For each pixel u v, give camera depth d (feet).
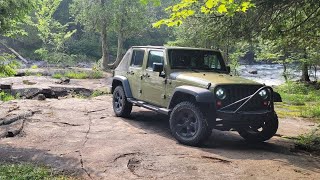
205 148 22.44
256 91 22.18
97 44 188.03
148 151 21.12
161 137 24.82
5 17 31.04
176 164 18.93
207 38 32.17
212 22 30.14
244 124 22.41
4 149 20.81
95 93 50.29
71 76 78.02
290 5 28.12
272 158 20.99
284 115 39.24
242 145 24.43
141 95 28.66
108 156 19.86
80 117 30.73
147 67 28.22
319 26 31.22
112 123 28.96
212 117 21.99
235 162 19.70
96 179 16.67
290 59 79.00
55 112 32.27
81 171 17.54
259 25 29.22
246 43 33.76
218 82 22.20
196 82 23.00
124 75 31.45
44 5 110.01
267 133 24.39
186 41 60.39
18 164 18.08
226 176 17.40
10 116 29.53
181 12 19.53
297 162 20.44
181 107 23.09
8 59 35.42
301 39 35.35
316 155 22.85
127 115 31.37
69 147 21.56
